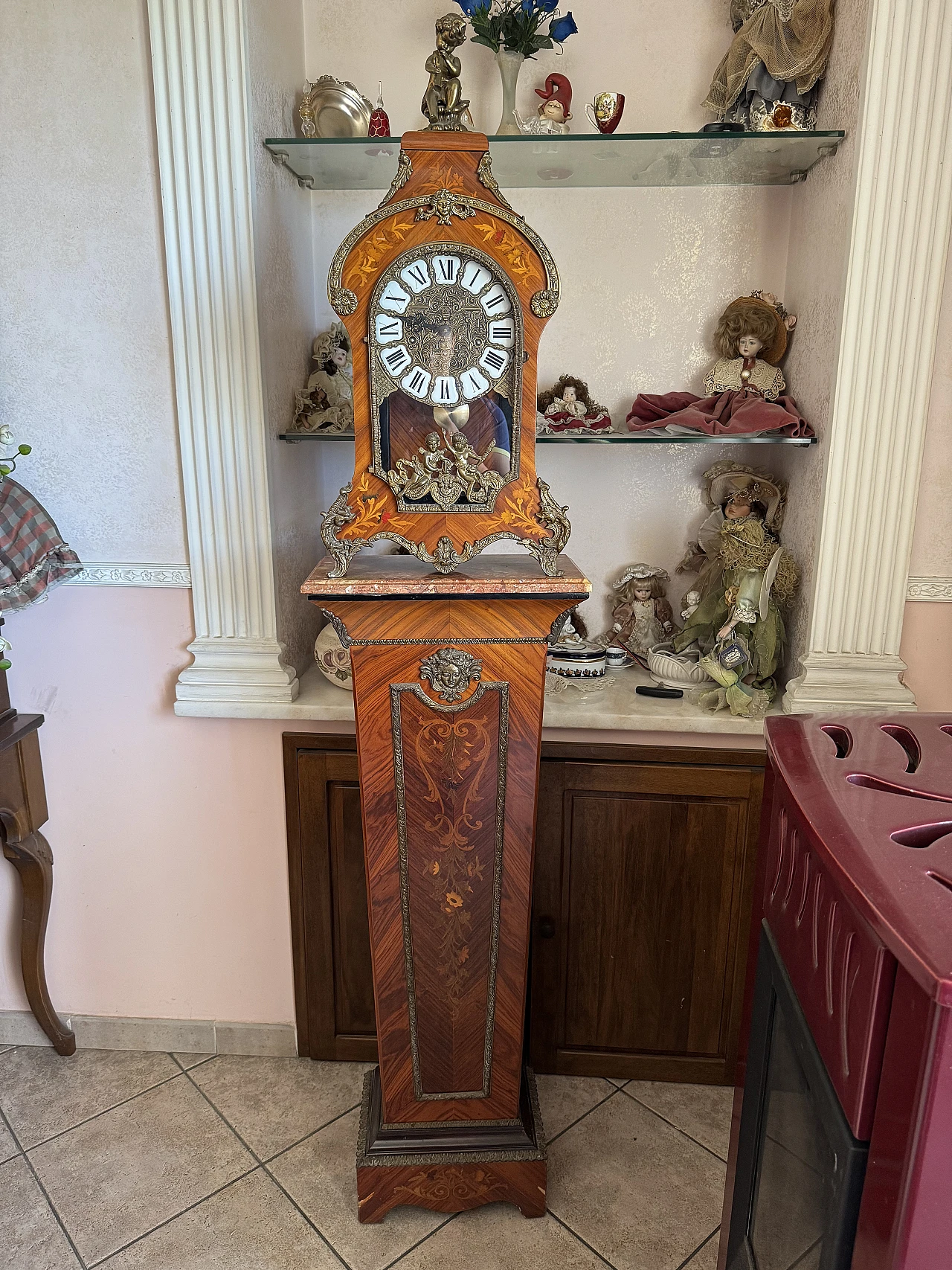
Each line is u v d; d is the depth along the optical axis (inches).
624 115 75.2
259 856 76.0
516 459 54.4
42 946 76.8
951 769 38.4
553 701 73.0
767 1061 42.3
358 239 50.9
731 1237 46.7
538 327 53.1
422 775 57.2
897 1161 26.7
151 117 63.8
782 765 39.0
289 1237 62.4
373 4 74.4
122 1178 67.1
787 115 67.2
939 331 63.7
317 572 55.4
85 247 66.5
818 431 68.0
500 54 68.9
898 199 60.9
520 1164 62.7
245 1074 78.0
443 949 60.4
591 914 74.5
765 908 43.3
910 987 26.3
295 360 75.0
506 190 76.3
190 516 69.5
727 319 74.0
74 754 75.6
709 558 77.9
